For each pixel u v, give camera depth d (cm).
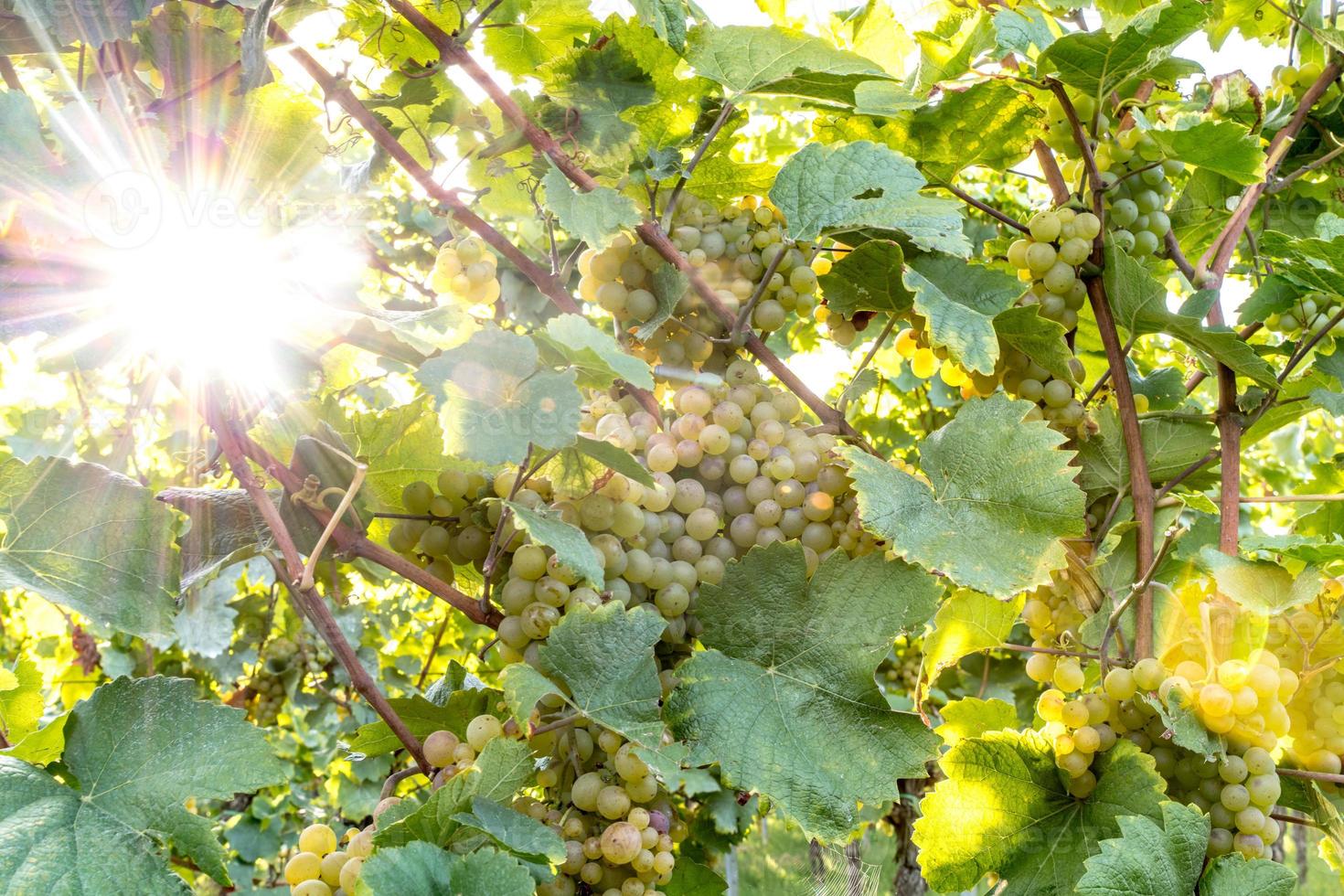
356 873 65
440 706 77
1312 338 82
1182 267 91
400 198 109
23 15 69
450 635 175
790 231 78
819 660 73
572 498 73
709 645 74
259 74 71
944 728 84
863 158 80
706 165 88
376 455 76
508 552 74
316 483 72
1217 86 97
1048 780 76
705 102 86
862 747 72
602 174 82
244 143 75
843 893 85
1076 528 72
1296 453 237
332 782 204
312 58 78
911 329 88
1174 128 89
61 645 174
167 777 65
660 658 76
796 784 70
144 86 75
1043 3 98
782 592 74
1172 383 92
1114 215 86
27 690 76
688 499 76
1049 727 76
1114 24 95
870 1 98
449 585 73
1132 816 70
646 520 75
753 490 77
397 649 195
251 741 66
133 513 68
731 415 78
